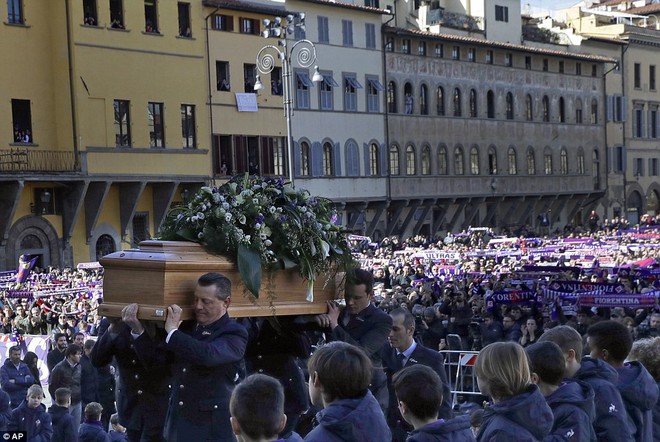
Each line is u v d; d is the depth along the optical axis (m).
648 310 27.78
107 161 56.19
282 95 67.75
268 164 66.75
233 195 9.76
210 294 8.80
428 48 80.62
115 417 15.73
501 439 7.68
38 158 54.03
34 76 54.62
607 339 9.52
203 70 62.25
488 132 86.38
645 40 105.62
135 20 58.09
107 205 58.00
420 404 7.53
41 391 17.02
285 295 9.90
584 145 98.12
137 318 8.97
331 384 7.42
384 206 76.31
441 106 82.12
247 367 11.02
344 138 72.94
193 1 61.72
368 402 7.45
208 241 9.36
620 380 9.48
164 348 9.09
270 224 9.73
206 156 62.28
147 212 60.12
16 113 54.06
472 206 85.44
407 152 78.56
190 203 9.68
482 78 85.88
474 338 27.44
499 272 41.53
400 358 11.19
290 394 10.94
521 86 90.25
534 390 7.86
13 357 21.09
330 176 71.38
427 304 31.80
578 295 28.98
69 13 54.72
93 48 55.75
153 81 59.06
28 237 54.22
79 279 43.25
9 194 52.25
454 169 82.94
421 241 66.31
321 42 71.19
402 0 84.06
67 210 55.62
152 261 8.95
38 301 33.91
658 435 10.43
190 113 61.69
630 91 104.50
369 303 10.90
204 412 8.92
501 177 87.44
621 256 47.47
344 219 74.00
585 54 97.19
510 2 90.19
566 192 95.00
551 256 49.75
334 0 75.25
